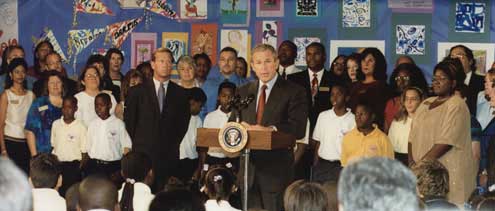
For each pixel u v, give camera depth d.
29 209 2.31
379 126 8.47
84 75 8.87
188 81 8.83
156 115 7.71
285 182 6.31
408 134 8.12
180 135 7.82
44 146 8.68
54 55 9.44
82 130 8.49
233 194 6.59
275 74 6.50
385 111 8.49
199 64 9.34
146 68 9.26
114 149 8.38
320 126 8.27
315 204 4.29
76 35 9.84
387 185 2.39
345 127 8.15
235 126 5.66
